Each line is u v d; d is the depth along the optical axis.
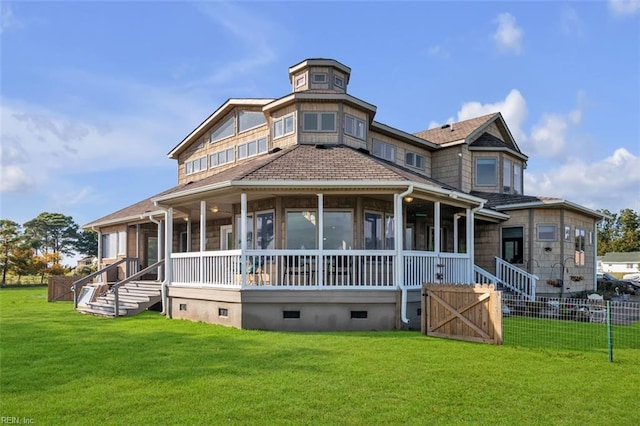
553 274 18.72
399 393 6.14
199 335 10.80
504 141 24.69
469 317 10.04
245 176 11.86
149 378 6.91
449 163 21.88
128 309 15.37
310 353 8.63
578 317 13.90
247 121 18.61
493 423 5.14
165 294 15.10
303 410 5.48
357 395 6.05
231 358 8.24
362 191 12.14
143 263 22.12
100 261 24.73
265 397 5.96
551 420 5.25
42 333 11.42
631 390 6.41
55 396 6.05
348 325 11.73
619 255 66.50
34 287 40.44
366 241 14.68
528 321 13.18
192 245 21.30
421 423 5.11
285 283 13.75
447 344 9.59
